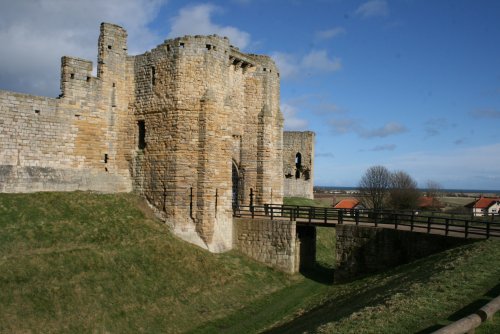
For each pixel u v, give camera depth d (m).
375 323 13.84
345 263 29.34
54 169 28.62
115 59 32.19
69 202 27.83
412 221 27.61
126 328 20.33
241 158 37.69
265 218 33.97
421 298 15.25
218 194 31.56
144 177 31.88
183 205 30.53
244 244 32.94
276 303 25.92
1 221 23.77
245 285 27.73
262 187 37.72
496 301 11.64
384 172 77.81
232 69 36.06
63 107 29.22
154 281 24.23
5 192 26.16
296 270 32.12
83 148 30.23
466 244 24.44
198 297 24.67
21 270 20.42
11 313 18.23
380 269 28.17
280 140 40.00
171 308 22.83
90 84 30.72
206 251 29.78
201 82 30.97
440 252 25.05
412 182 79.19
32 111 27.70
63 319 19.19
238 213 35.47
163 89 31.41
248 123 37.84
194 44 30.98
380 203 73.19
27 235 23.53
